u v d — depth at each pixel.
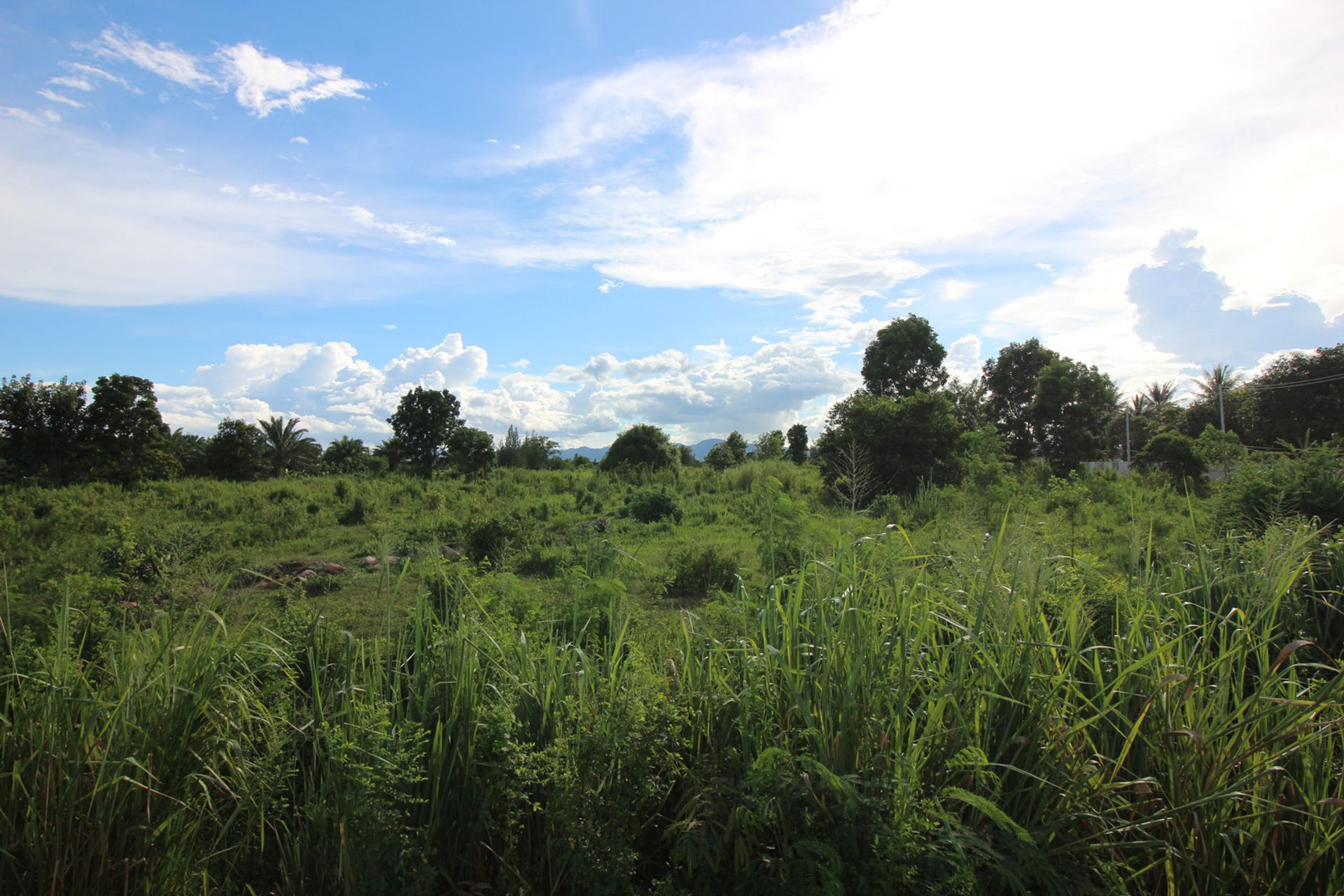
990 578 2.83
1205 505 11.45
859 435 18.20
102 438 27.67
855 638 2.73
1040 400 34.59
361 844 2.36
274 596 4.70
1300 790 2.45
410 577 7.73
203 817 2.61
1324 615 3.67
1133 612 3.14
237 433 39.41
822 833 2.33
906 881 2.10
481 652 3.18
